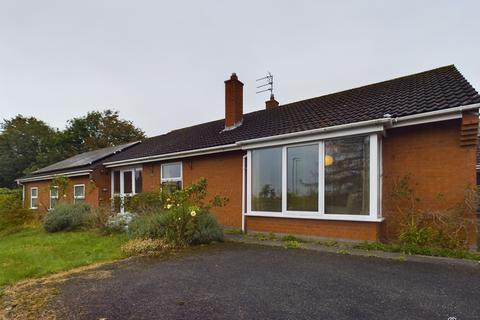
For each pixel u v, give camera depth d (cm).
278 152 834
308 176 771
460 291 373
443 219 618
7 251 696
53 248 718
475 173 608
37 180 2028
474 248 595
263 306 339
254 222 884
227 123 1261
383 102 822
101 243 763
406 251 588
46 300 376
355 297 359
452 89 732
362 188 681
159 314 324
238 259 569
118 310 338
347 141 709
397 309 323
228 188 1037
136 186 1461
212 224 770
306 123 869
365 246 634
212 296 375
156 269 511
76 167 1658
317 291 383
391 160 712
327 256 576
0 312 343
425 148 670
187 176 1188
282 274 461
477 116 589
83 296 387
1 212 1263
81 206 1139
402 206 691
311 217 747
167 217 745
